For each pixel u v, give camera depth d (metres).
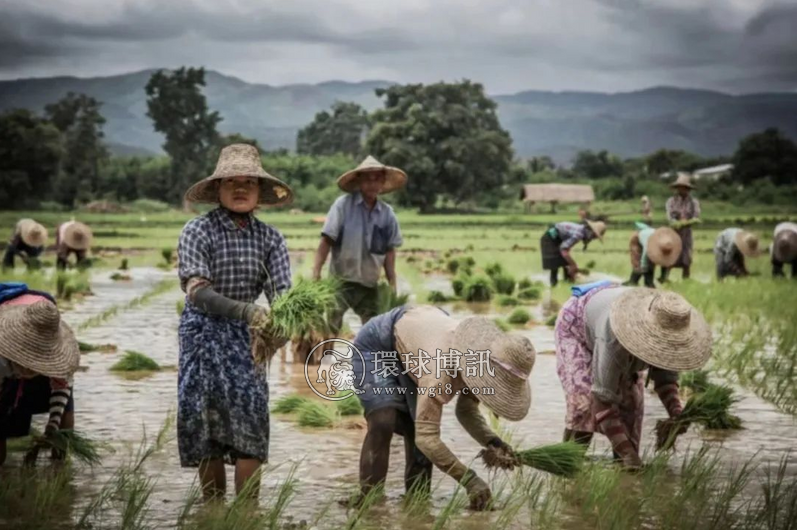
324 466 8.66
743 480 8.20
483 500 7.39
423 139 143.00
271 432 9.99
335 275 13.66
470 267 34.69
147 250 52.75
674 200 26.61
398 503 7.59
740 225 84.31
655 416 10.98
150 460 8.74
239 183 7.70
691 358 7.92
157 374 13.13
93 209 137.62
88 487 7.92
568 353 8.82
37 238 30.33
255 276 7.81
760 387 12.25
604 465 8.39
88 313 20.81
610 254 45.69
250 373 7.48
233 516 6.86
